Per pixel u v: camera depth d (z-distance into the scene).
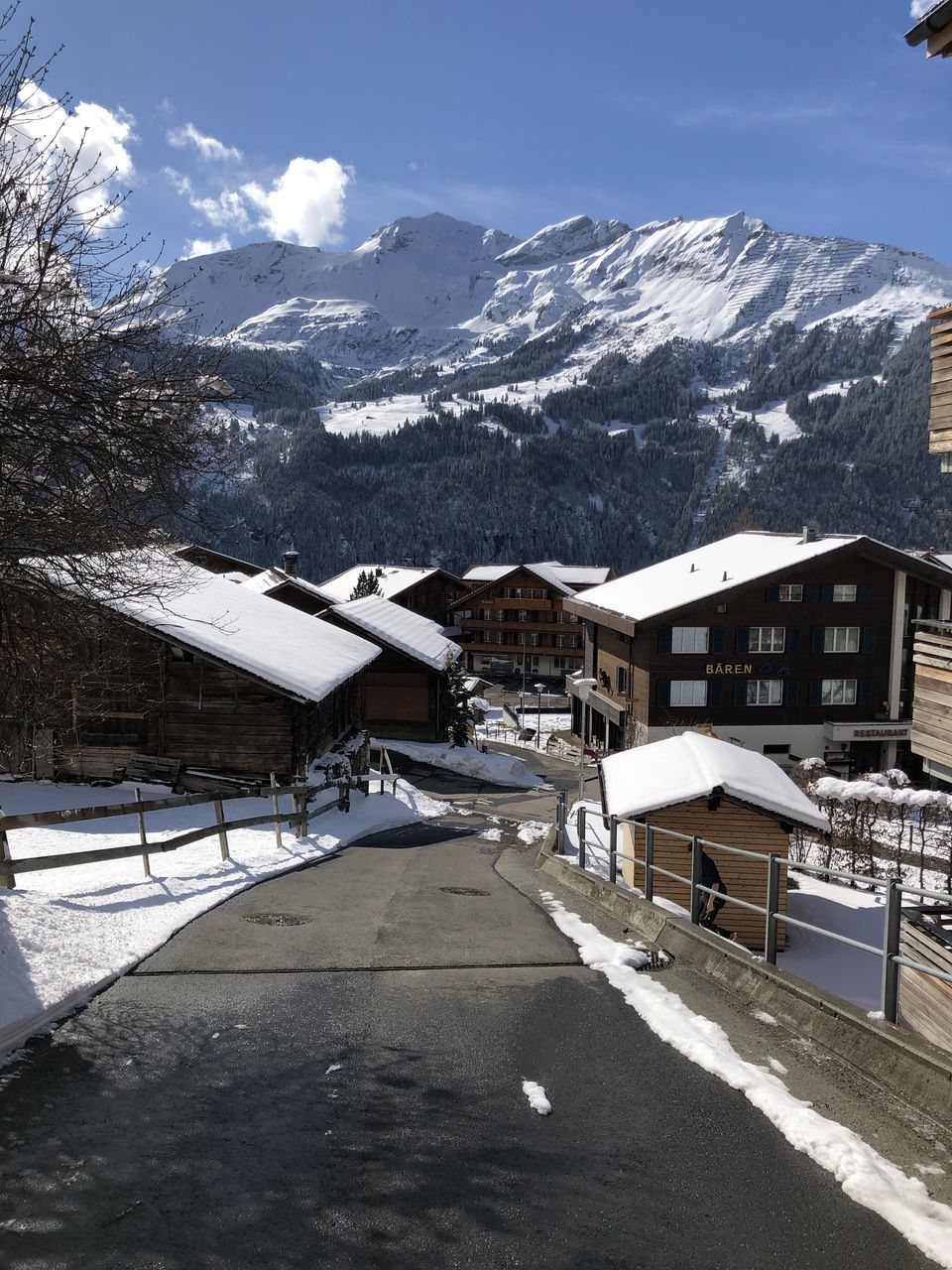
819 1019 6.95
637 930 10.34
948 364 11.91
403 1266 4.22
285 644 26.41
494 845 20.16
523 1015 7.41
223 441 8.02
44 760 23.78
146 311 7.29
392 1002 7.66
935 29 8.99
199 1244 4.34
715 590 42.78
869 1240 4.46
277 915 10.70
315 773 25.42
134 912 9.97
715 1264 4.27
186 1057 6.41
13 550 7.54
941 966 9.46
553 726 72.19
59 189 6.87
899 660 44.22
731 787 15.27
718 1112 5.75
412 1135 5.40
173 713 23.94
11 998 6.88
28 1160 5.02
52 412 6.84
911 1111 5.76
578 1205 4.72
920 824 28.92
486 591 96.81
